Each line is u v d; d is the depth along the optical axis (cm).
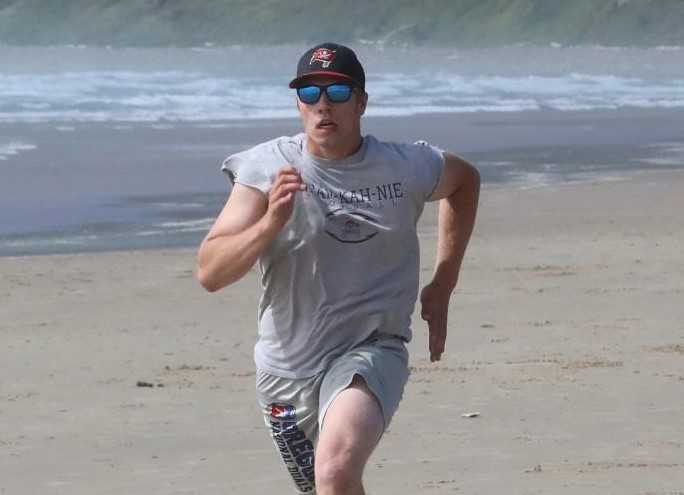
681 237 3228
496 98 8825
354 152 990
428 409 1669
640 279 2667
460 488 1334
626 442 1518
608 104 8569
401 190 995
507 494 1312
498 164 4866
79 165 4581
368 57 17125
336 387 955
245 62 13588
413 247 1013
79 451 1506
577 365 1920
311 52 977
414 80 10281
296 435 1019
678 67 15475
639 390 1772
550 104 8431
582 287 2577
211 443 1535
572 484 1345
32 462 1461
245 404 1728
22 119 6238
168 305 2455
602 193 4053
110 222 3441
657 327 2206
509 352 2017
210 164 4691
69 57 14662
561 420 1617
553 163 4934
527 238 3197
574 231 3312
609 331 2172
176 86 8556
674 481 1356
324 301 989
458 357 1981
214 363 1986
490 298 2466
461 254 1057
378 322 992
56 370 1936
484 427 1584
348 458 908
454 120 6900
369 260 992
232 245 923
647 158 5191
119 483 1375
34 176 4278
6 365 1967
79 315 2358
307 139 988
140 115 6675
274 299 1000
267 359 1009
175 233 3297
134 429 1603
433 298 1056
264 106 7444
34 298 2500
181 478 1391
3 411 1694
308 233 978
